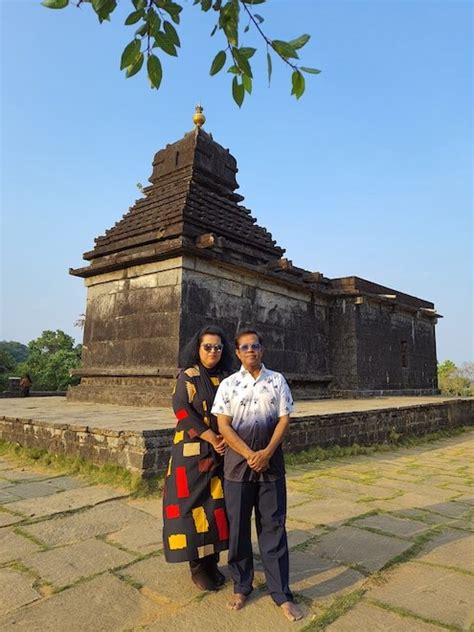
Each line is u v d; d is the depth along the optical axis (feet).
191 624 8.68
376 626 8.65
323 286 49.52
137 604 9.39
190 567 10.27
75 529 13.42
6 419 24.62
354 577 10.74
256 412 9.86
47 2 7.06
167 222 36.40
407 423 34.63
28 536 12.85
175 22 7.89
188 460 10.28
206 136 43.45
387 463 25.26
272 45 8.20
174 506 10.05
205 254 35.04
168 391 32.40
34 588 9.96
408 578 10.73
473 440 37.37
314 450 25.25
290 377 42.96
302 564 11.45
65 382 91.40
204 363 10.99
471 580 10.64
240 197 45.03
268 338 41.70
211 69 8.48
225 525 10.11
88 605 9.30
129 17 7.79
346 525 14.40
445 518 15.42
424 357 61.46
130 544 12.41
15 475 19.44
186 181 40.63
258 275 40.40
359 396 47.88
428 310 60.95
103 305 40.50
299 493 18.20
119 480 17.58
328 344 50.16
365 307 51.31
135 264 37.76
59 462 20.39
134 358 36.50
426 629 8.55
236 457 9.87
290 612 8.91
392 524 14.60
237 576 9.61
